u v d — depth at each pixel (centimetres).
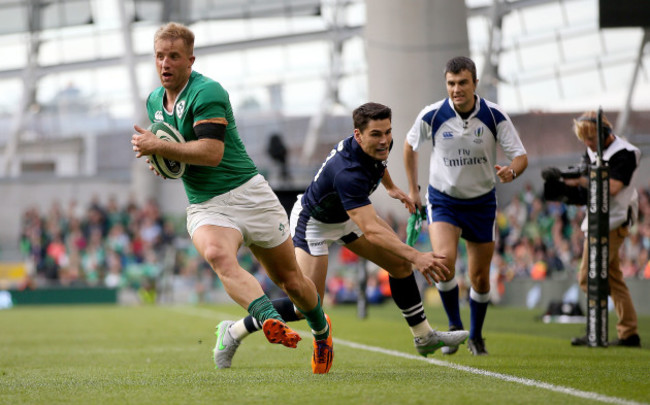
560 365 2081
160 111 1833
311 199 2048
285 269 1852
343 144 1923
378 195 7650
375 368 2048
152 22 11731
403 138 6981
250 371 2034
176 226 10362
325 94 12631
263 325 1655
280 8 12050
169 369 2142
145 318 5191
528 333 3544
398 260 2098
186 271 8656
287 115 12488
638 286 5191
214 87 1764
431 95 6944
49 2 11788
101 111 12681
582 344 2719
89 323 4700
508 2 12094
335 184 1889
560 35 12475
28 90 12350
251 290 1720
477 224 2297
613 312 5128
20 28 11875
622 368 2000
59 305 8281
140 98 11556
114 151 12069
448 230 2280
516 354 2414
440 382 1723
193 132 1788
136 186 11300
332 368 2069
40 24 11869
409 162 2366
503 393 1545
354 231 2078
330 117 12600
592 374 1861
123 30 11275
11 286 8731
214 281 8681
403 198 2248
